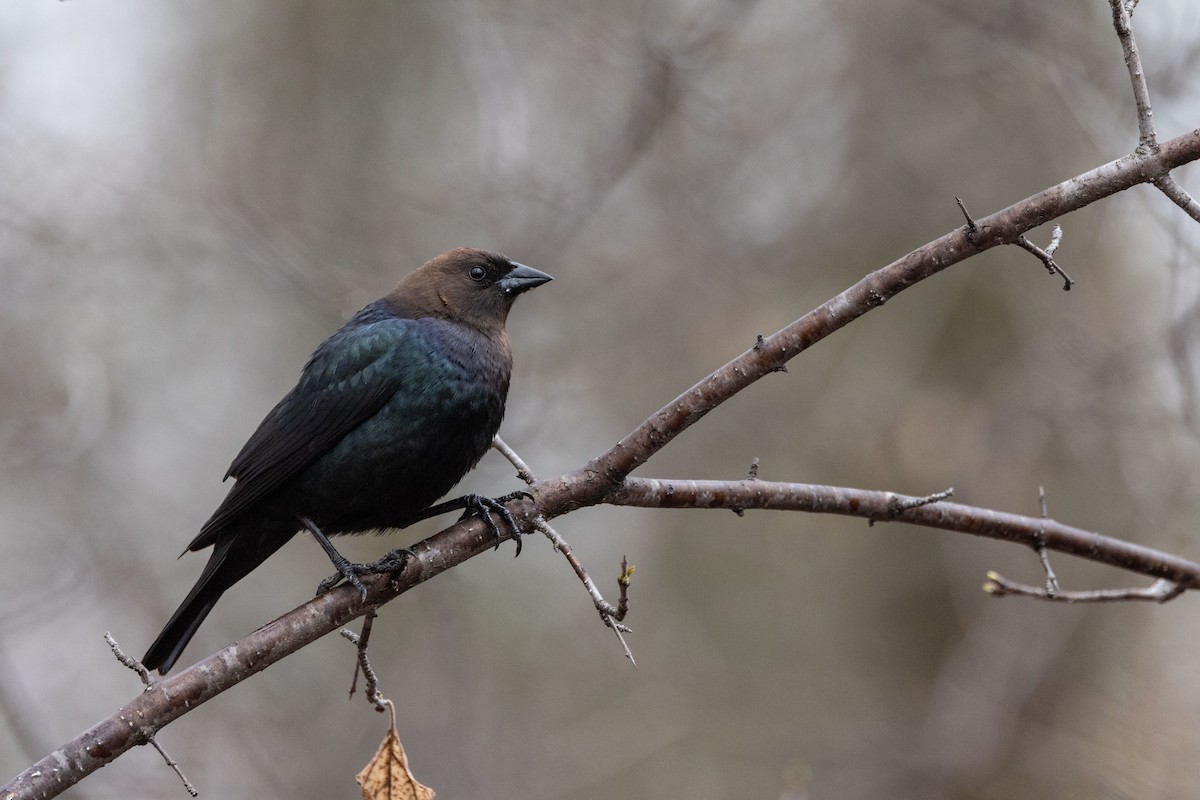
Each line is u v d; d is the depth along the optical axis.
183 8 15.48
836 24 14.66
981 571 15.98
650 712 15.88
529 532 6.38
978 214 15.12
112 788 12.90
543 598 16.14
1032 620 15.54
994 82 14.43
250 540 7.45
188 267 14.47
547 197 12.93
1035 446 15.02
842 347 16.09
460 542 6.34
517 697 15.55
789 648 16.53
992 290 15.65
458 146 14.66
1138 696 15.01
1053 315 14.63
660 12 12.76
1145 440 14.20
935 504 7.02
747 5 12.75
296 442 7.31
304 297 13.24
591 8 13.25
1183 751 14.52
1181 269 11.45
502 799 14.61
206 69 15.34
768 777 15.72
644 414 14.73
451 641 14.23
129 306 14.66
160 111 14.66
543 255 12.91
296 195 14.59
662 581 16.94
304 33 15.49
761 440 15.92
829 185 15.35
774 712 16.11
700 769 15.77
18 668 13.70
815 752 15.83
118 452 14.46
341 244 14.01
